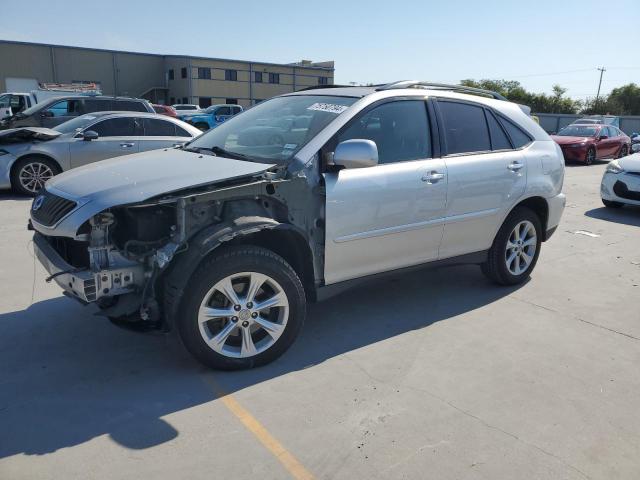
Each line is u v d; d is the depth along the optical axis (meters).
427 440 2.75
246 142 3.94
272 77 57.28
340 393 3.18
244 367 3.39
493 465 2.58
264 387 3.23
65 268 3.09
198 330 3.19
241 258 3.21
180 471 2.49
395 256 4.05
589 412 3.04
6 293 4.62
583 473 2.54
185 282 3.04
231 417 2.92
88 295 2.99
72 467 2.49
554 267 5.86
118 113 9.92
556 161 5.11
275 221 3.30
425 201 4.05
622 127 45.22
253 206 3.32
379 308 4.53
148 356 3.59
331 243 3.62
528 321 4.33
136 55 51.06
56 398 3.07
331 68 61.94
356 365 3.53
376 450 2.67
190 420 2.88
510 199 4.68
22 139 9.15
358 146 3.37
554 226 5.27
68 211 3.07
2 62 43.78
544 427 2.89
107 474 2.45
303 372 3.42
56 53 46.38
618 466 2.60
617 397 3.21
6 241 6.27
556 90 73.62
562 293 5.01
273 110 4.30
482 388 3.28
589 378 3.43
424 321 4.28
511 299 4.82
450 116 4.36
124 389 3.17
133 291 3.14
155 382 3.26
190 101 51.88
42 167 9.21
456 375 3.43
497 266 4.88
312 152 3.53
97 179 3.31
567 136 19.08
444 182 4.14
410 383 3.32
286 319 3.46
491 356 3.70
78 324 4.05
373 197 3.74
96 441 2.69
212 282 3.15
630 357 3.74
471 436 2.79
